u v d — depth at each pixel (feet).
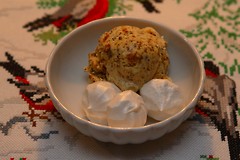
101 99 0.91
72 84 1.04
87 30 1.07
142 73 0.96
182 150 0.93
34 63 1.12
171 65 1.06
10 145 0.94
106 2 1.28
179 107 0.93
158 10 1.27
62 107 0.88
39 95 1.05
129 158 0.92
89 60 1.03
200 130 0.97
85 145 0.94
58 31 1.21
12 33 1.19
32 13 1.25
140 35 0.99
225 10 1.28
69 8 1.27
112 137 0.85
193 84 0.99
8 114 1.00
